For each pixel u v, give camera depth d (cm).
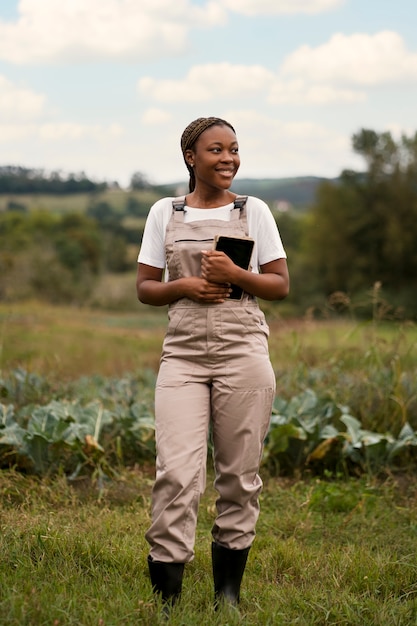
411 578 451
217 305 390
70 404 713
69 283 4825
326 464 700
